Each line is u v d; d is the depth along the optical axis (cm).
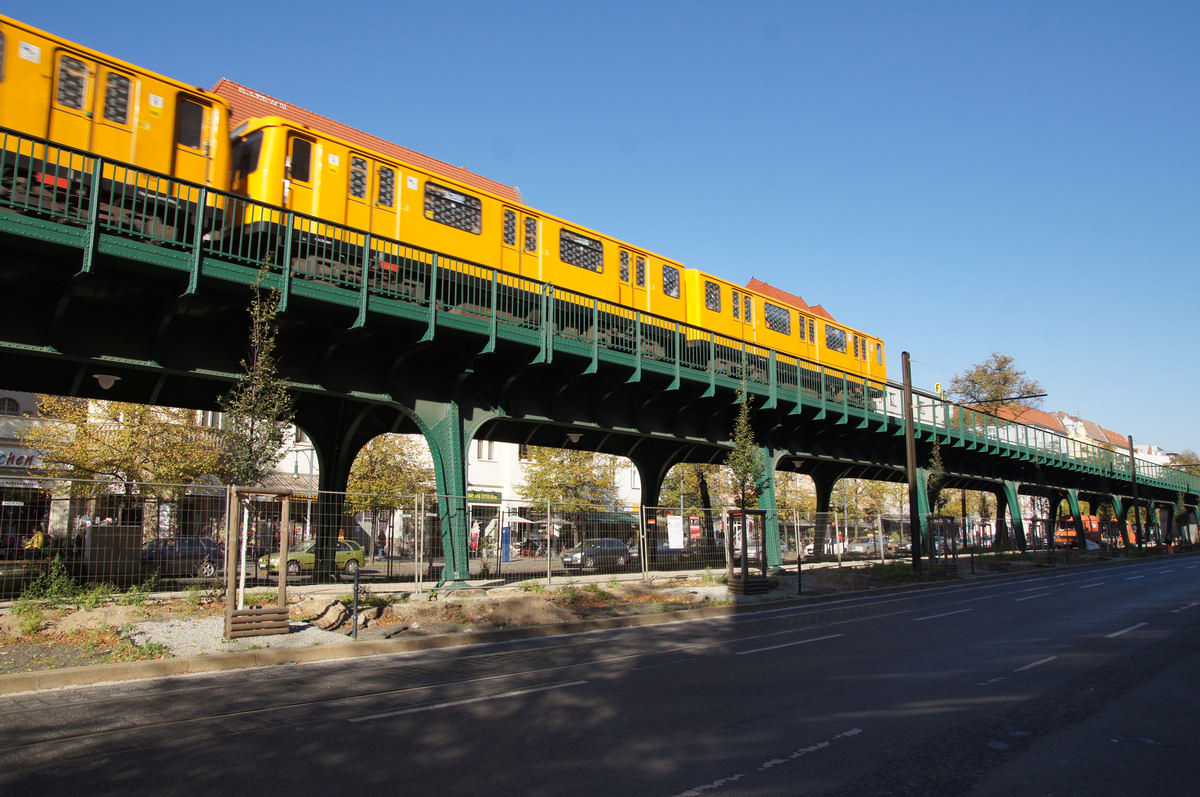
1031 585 2733
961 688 892
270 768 596
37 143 1305
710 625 1625
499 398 2023
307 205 1677
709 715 765
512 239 2084
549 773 582
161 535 1616
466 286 1934
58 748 655
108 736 695
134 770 593
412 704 825
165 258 1345
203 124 1581
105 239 1285
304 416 2070
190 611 1361
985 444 4147
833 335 3481
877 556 3634
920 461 3806
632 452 2855
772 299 3077
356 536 2606
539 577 2164
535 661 1130
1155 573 3431
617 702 827
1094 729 709
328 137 1722
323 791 543
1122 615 1688
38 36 1364
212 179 1576
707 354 2666
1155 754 632
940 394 4475
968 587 2686
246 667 1088
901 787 551
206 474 3014
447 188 1938
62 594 1364
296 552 2434
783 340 3098
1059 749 646
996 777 574
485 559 2091
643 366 2244
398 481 4041
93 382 1739
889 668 1027
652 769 591
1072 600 2080
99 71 1438
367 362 1805
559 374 2138
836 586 2505
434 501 2025
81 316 1433
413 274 1759
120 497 1553
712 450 2905
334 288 1566
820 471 3672
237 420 1377
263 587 1717
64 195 1376
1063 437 5119
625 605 1844
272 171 1628
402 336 1762
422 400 1894
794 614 1842
